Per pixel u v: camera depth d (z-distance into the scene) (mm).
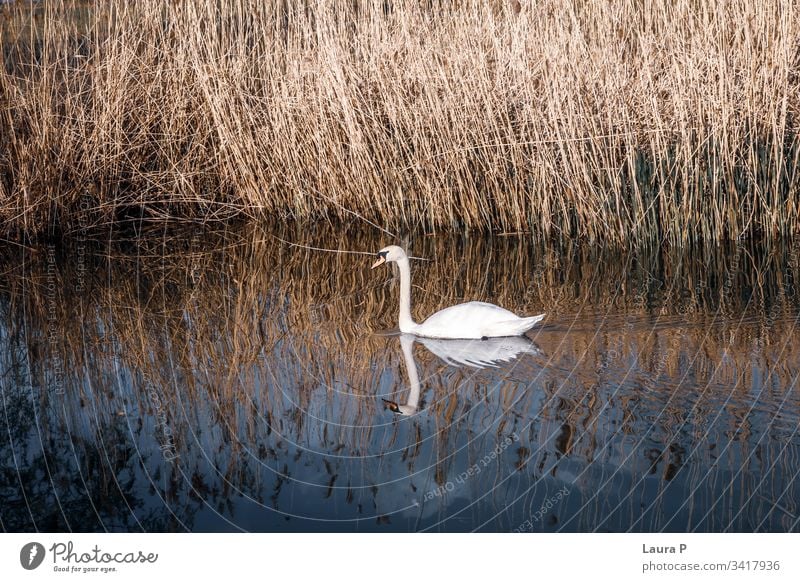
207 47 18750
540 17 16891
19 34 17797
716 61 15672
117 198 18406
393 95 18219
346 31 18844
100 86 17828
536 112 16922
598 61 16516
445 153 17781
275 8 19266
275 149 19344
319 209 19641
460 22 17766
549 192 16938
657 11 16953
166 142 18875
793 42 16375
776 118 15758
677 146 15898
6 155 17391
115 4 18328
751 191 16156
